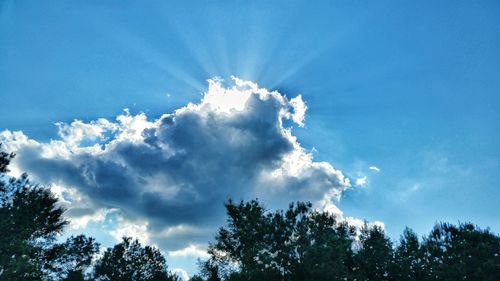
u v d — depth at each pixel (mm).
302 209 31672
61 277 37656
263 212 33844
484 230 35719
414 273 35188
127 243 57781
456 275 33031
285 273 28703
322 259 28422
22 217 26094
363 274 35281
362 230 39094
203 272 41031
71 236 41969
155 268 57594
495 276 31766
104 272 53406
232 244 36375
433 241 37219
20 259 24109
